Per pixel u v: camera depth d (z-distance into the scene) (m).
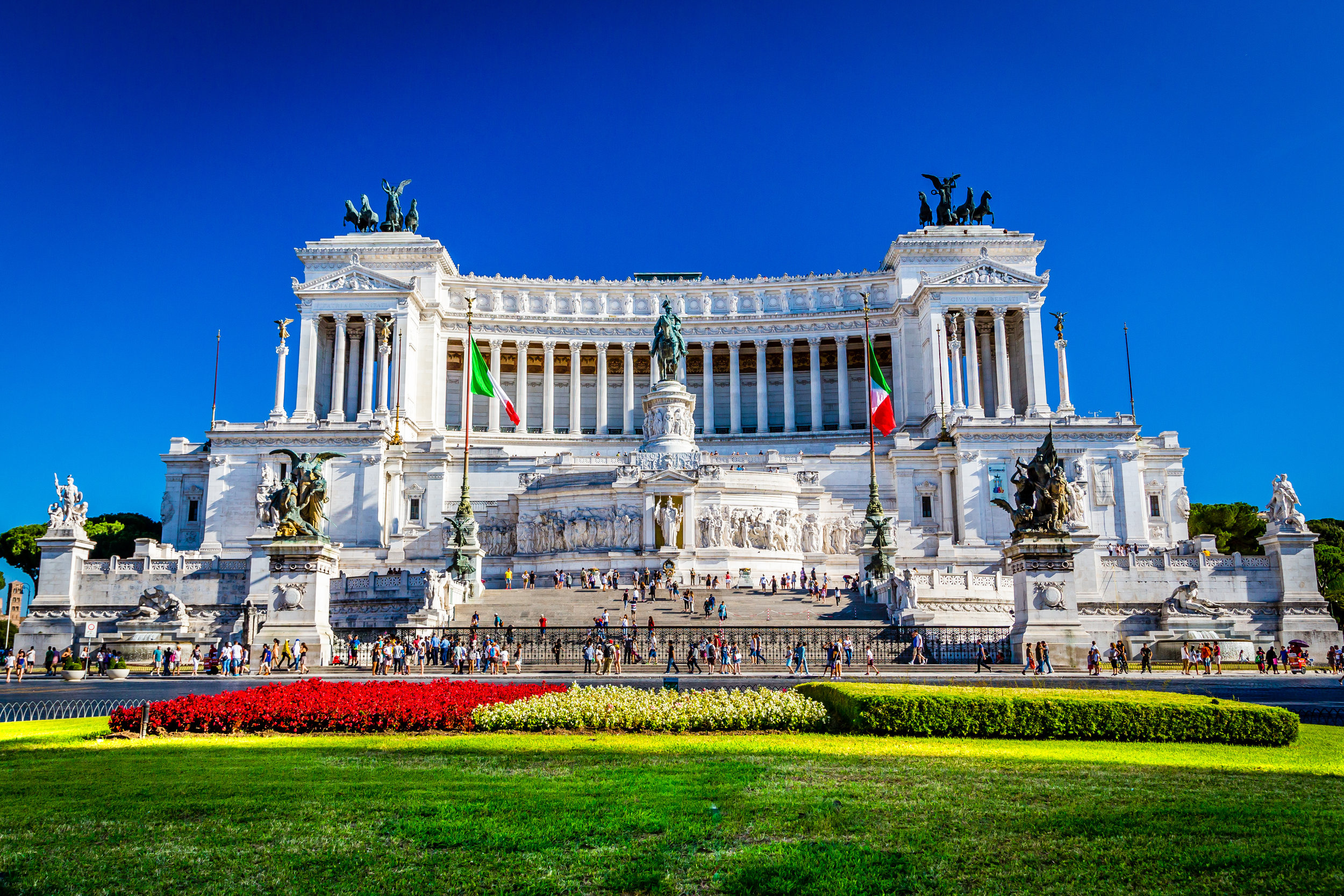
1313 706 33.47
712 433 124.75
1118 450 98.44
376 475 98.06
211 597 68.75
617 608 63.53
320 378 118.75
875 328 125.50
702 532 83.00
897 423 122.88
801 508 88.81
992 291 116.44
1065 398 110.38
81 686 42.81
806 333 126.31
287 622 46.00
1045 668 44.00
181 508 102.00
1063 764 21.05
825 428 133.62
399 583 64.19
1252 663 60.66
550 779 19.08
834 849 14.08
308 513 47.31
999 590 65.56
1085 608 67.00
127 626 65.81
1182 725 24.89
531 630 55.97
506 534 88.69
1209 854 13.88
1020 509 48.34
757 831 15.10
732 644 48.50
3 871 13.16
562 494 86.56
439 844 14.38
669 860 13.62
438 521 98.94
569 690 29.06
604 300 129.75
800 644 47.78
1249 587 67.44
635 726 26.31
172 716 25.59
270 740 24.56
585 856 13.80
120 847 14.25
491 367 125.12
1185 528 102.19
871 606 63.75
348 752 22.50
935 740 24.88
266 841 14.55
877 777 19.30
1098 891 12.45
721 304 130.25
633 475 86.62
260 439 98.38
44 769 20.05
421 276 122.81
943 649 52.28
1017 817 15.92
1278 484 68.25
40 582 68.94
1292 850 14.05
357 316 116.69
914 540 84.94
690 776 19.45
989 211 129.25
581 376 134.75
